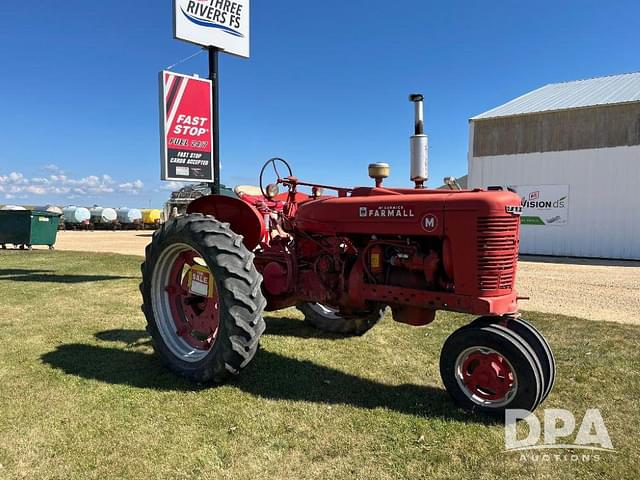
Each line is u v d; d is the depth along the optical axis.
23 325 5.41
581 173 14.28
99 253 15.02
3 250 16.36
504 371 3.06
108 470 2.52
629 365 4.03
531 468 2.53
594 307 6.70
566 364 4.05
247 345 3.48
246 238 4.29
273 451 2.70
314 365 4.06
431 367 4.02
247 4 8.65
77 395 3.43
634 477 2.45
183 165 8.04
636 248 13.59
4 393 3.46
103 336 4.96
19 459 2.61
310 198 4.73
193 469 2.53
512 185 15.49
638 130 13.39
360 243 3.77
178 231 3.86
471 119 16.11
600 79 17.98
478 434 2.88
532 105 15.79
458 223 3.15
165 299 4.17
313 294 4.00
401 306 3.61
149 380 3.73
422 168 3.82
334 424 3.00
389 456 2.65
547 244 14.97
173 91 7.84
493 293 3.13
